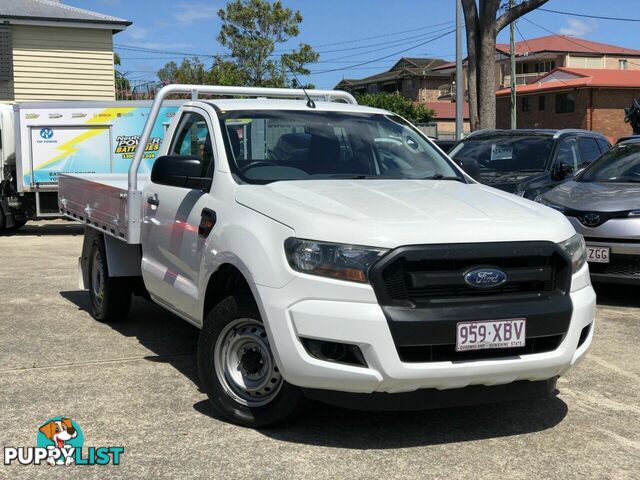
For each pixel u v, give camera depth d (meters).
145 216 5.71
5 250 12.52
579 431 4.32
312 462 3.82
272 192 4.36
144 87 23.38
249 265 4.01
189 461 3.82
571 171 9.36
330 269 3.72
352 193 4.37
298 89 6.39
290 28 38.53
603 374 5.42
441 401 3.84
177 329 6.68
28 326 6.72
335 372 3.71
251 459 3.84
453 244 3.78
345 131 5.34
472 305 3.77
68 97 20.86
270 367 4.11
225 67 38.47
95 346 6.05
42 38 20.45
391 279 3.71
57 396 4.78
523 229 3.97
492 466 3.81
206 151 5.07
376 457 3.90
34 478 3.63
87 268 7.21
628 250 7.15
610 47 66.44
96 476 3.65
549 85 50.25
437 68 69.50
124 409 4.55
